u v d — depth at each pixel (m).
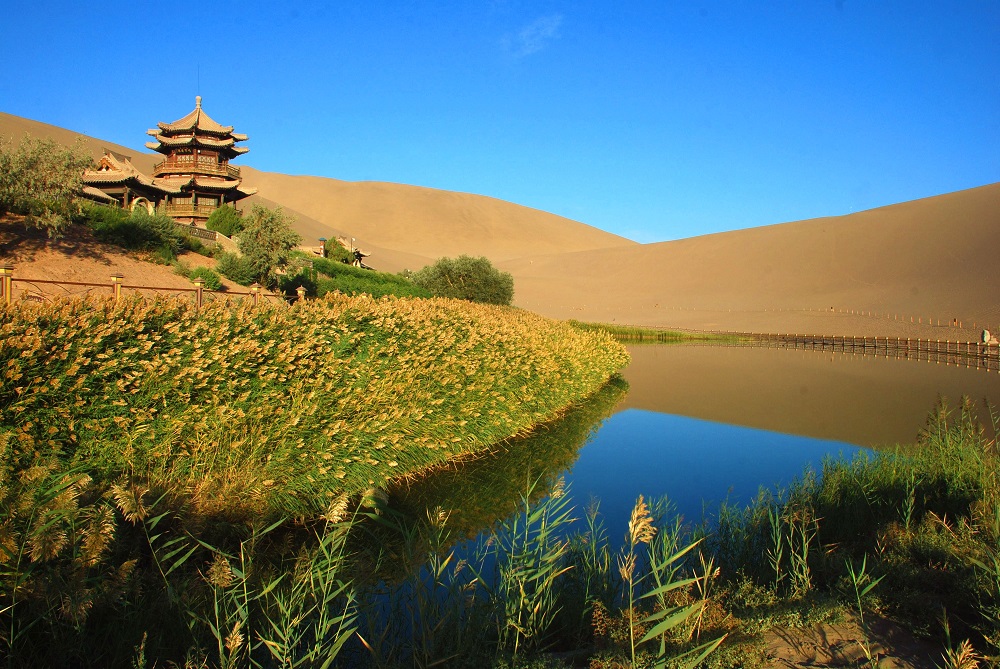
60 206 25.06
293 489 7.26
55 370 6.39
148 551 5.07
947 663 3.96
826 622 4.64
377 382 9.32
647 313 72.69
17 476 5.21
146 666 3.76
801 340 48.78
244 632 4.15
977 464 8.07
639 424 15.66
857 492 7.79
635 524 3.82
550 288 89.50
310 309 9.82
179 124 45.16
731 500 9.21
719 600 5.00
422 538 5.74
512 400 13.18
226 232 40.59
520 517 8.10
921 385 23.02
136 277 24.50
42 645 3.79
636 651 4.04
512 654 4.11
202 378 7.42
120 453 6.41
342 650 4.42
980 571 4.96
